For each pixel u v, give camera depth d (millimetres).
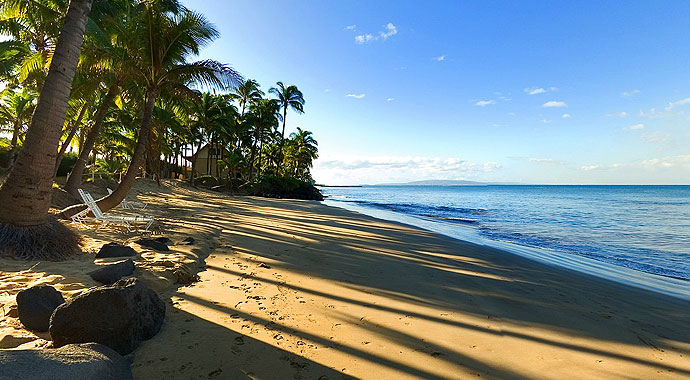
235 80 10891
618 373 3221
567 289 6344
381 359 3152
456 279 6469
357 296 4984
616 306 5461
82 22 6098
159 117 23156
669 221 22234
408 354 3287
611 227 18828
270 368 2861
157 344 3105
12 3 12766
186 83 11375
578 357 3502
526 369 3168
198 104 11828
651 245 13102
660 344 3986
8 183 5316
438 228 16797
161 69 10492
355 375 2840
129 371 2557
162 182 28656
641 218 24344
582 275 7781
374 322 4031
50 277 4266
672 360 3570
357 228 13836
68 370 2006
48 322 2963
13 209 5242
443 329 3971
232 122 40219
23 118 17578
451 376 2936
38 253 5156
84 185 16703
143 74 10555
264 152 57531
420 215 25375
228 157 42875
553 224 20109
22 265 4797
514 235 15344
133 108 21047
